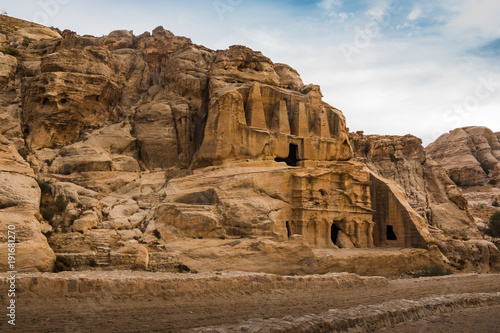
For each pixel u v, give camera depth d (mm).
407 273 42719
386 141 69688
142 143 42906
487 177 111688
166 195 37438
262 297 21406
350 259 37219
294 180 40594
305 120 47281
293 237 34406
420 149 68625
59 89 40438
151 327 14570
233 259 30875
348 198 44094
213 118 41781
